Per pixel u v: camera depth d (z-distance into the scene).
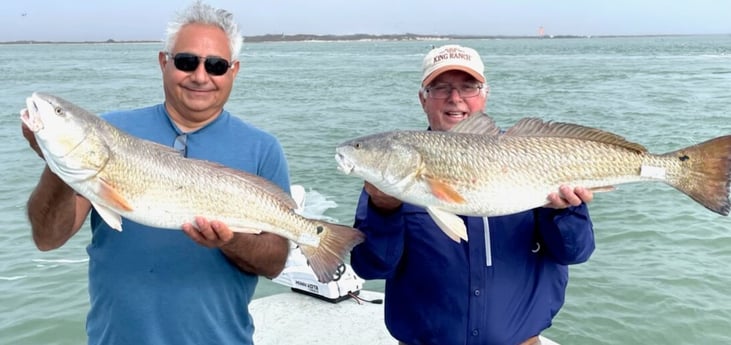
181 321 3.32
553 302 4.10
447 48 4.34
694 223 10.34
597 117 22.08
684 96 28.22
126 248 3.32
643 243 9.56
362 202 4.02
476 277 3.87
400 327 4.10
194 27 3.42
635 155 3.74
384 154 3.67
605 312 7.38
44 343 6.77
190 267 3.36
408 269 4.02
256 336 5.49
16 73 50.19
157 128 3.54
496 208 3.64
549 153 3.68
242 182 3.39
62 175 3.02
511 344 3.89
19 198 11.77
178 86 3.43
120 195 3.14
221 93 3.51
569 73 46.47
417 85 36.50
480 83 4.34
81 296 7.72
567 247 3.77
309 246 3.54
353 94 31.53
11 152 15.89
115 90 33.16
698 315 7.27
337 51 137.25
